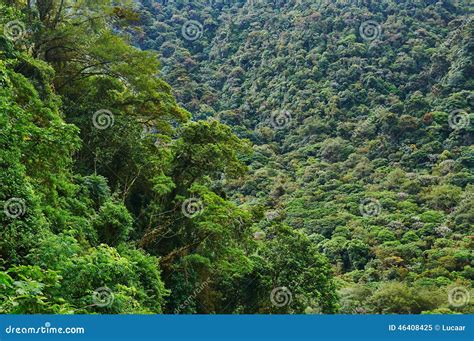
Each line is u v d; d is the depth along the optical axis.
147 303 19.53
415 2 110.12
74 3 30.86
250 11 117.62
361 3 110.12
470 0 113.25
